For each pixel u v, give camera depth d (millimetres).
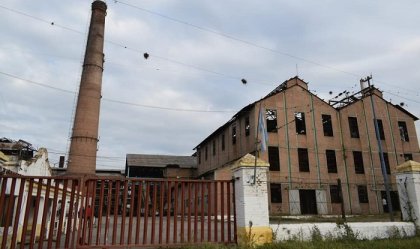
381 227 10039
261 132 10078
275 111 30469
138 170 47344
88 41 36469
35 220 7645
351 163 31281
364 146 32406
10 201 7727
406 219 10789
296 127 31312
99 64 35969
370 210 30266
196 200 8836
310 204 28906
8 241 9805
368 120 33438
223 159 36500
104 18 37969
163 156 51406
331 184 29844
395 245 8695
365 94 35500
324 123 32219
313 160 30031
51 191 14234
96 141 34375
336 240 9273
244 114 31703
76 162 32562
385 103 34812
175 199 8609
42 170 20625
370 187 31125
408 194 10898
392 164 32844
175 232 8391
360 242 9133
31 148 23969
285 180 28422
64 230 16688
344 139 31875
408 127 34875
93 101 34594
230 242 8789
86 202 7980
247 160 9141
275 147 29219
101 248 7715
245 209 8727
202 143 44219
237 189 9195
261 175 9094
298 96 31469
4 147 22844
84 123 33594
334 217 24984
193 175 46875
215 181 9188
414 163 11016
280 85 33062
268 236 8703
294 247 7980
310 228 9367
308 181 29156
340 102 35656
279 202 27766
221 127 36500
